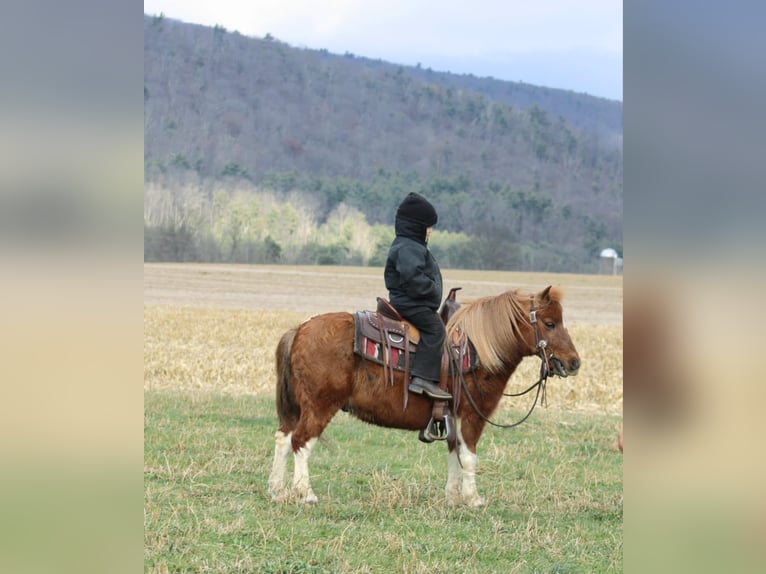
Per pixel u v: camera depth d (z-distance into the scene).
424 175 139.88
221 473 9.89
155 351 23.22
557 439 12.88
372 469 10.62
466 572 6.93
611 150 156.88
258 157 136.00
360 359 8.88
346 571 6.79
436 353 8.95
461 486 9.83
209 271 73.75
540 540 7.88
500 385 9.41
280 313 38.44
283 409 9.19
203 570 6.64
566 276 95.38
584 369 21.67
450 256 111.62
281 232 106.31
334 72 165.50
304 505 8.70
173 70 151.12
